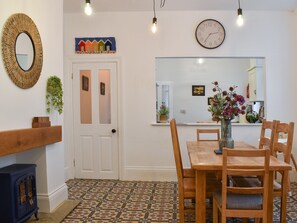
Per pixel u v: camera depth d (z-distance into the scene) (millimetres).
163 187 4133
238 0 4086
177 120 7617
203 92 7590
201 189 2422
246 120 4781
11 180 2473
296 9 4320
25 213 2664
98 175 4621
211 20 4441
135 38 4512
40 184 3105
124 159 4559
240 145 3387
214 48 4457
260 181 2674
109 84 4570
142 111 4539
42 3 3080
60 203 3369
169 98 7602
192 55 4473
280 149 2893
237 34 4449
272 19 4426
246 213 2123
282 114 4438
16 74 2545
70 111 4613
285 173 2547
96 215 3074
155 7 4336
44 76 3104
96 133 4613
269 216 2371
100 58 4539
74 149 4645
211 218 2980
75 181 4469
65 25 4555
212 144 3500
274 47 4434
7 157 2930
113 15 4516
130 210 3221
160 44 4488
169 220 2941
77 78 4605
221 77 7570
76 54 4562
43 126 2922
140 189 4031
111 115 4578
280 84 4441
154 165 4535
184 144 4531
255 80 5809
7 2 2441
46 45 3158
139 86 4527
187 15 4465
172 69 7633
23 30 2672
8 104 2449
